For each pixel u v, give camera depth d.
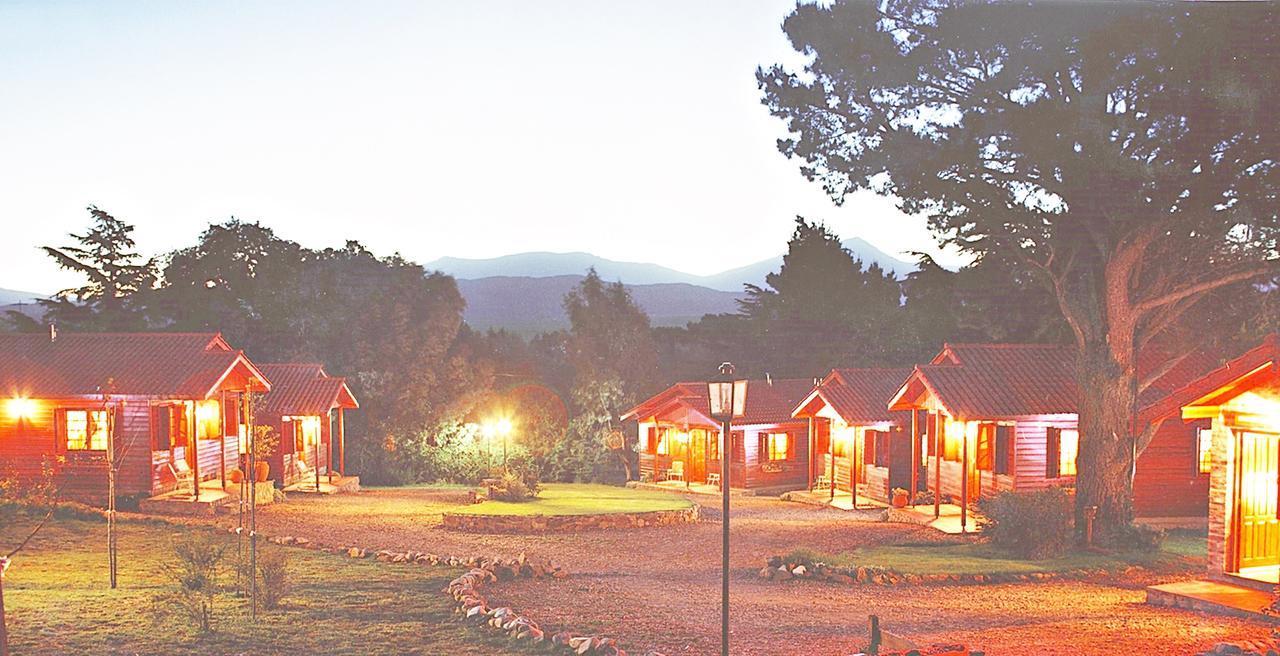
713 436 41.06
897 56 21.20
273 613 13.38
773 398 41.12
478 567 17.66
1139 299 22.38
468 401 48.38
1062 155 19.56
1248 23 17.05
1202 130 18.00
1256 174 18.75
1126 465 22.66
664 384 55.25
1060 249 22.97
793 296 58.44
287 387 34.81
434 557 18.47
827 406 34.62
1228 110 17.28
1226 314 24.53
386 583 15.95
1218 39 17.23
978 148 20.80
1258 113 17.30
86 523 22.34
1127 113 19.53
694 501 32.59
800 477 40.41
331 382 35.28
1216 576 16.78
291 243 51.66
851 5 21.59
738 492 38.66
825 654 11.86
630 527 26.47
